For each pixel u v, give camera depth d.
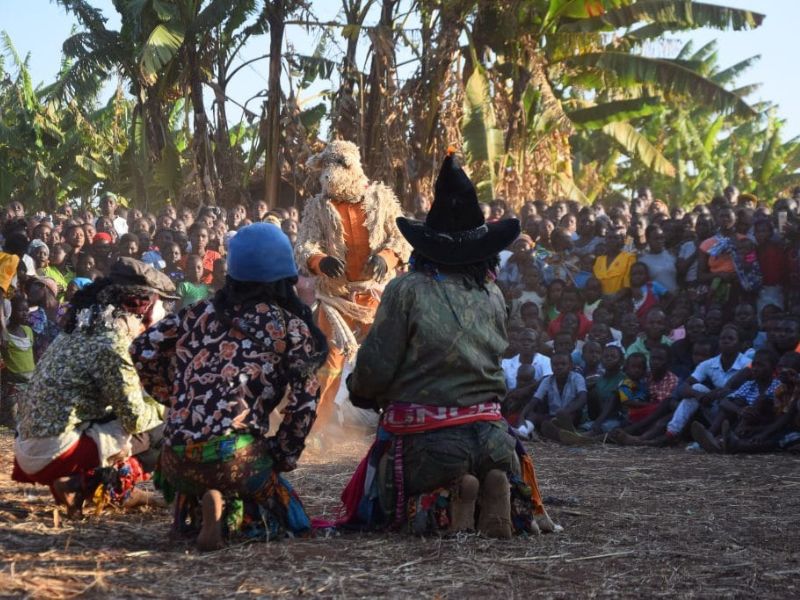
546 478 7.02
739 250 11.11
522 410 10.12
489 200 19.58
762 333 10.12
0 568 4.16
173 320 4.84
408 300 5.04
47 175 30.97
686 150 34.38
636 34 23.59
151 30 24.05
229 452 4.57
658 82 21.41
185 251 12.91
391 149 20.39
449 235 5.17
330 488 6.44
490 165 19.58
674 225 12.03
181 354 4.77
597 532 5.11
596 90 25.58
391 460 5.00
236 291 4.82
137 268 5.45
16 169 31.70
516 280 12.09
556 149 22.62
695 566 4.40
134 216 16.00
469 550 4.60
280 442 4.76
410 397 4.96
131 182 29.06
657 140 33.72
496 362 5.13
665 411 9.52
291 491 4.89
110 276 5.47
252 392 4.69
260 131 23.80
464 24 20.45
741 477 7.08
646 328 10.34
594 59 21.78
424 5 21.12
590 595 3.93
